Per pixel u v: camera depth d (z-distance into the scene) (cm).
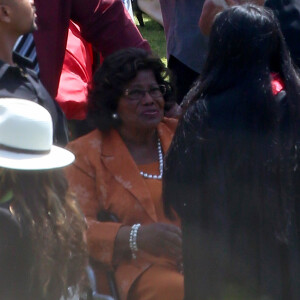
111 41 1617
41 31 1465
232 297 1080
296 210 1073
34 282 934
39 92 1283
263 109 1072
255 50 1081
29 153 995
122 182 1295
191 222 1091
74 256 987
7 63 1253
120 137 1330
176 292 1248
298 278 1068
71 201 1002
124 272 1274
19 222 930
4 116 998
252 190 1068
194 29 1822
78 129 1599
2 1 1251
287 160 1069
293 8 1381
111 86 1316
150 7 2870
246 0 1588
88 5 1574
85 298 1105
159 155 1336
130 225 1282
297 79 1105
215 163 1077
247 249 1072
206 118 1088
